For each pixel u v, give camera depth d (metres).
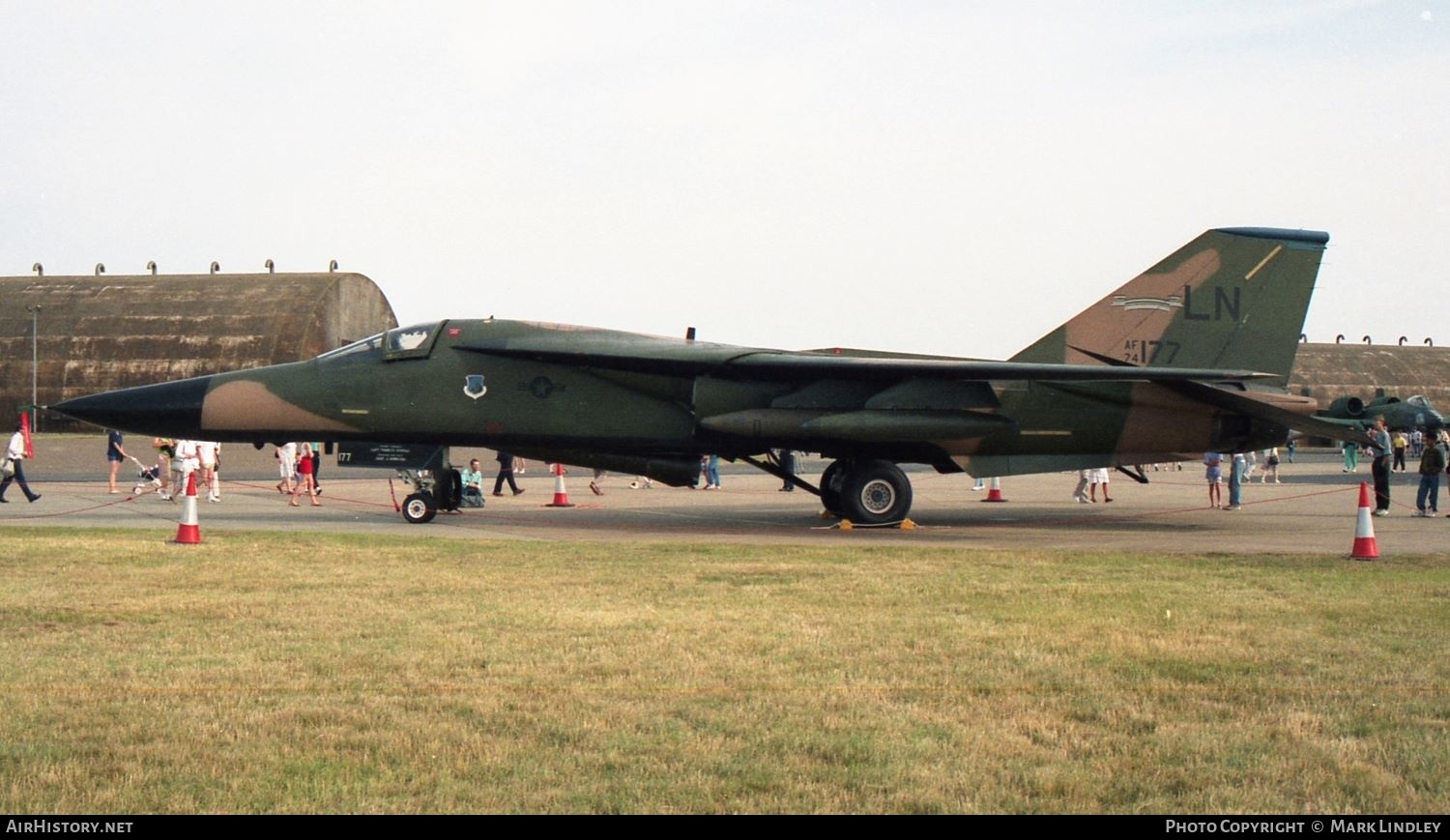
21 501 24.66
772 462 21.67
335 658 8.05
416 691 7.19
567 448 20.05
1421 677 7.64
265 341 58.41
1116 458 20.45
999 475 20.28
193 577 11.86
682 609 10.09
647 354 19.17
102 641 8.60
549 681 7.45
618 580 11.88
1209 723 6.60
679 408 19.89
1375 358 85.19
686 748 6.10
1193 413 20.20
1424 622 9.55
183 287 63.38
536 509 24.44
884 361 18.88
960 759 5.95
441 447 20.47
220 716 6.62
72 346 59.56
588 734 6.34
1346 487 34.69
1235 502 25.22
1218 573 12.60
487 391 19.77
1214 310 20.97
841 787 5.55
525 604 10.30
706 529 19.27
